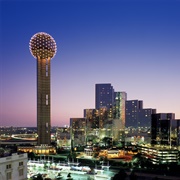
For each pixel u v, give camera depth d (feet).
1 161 435.53
